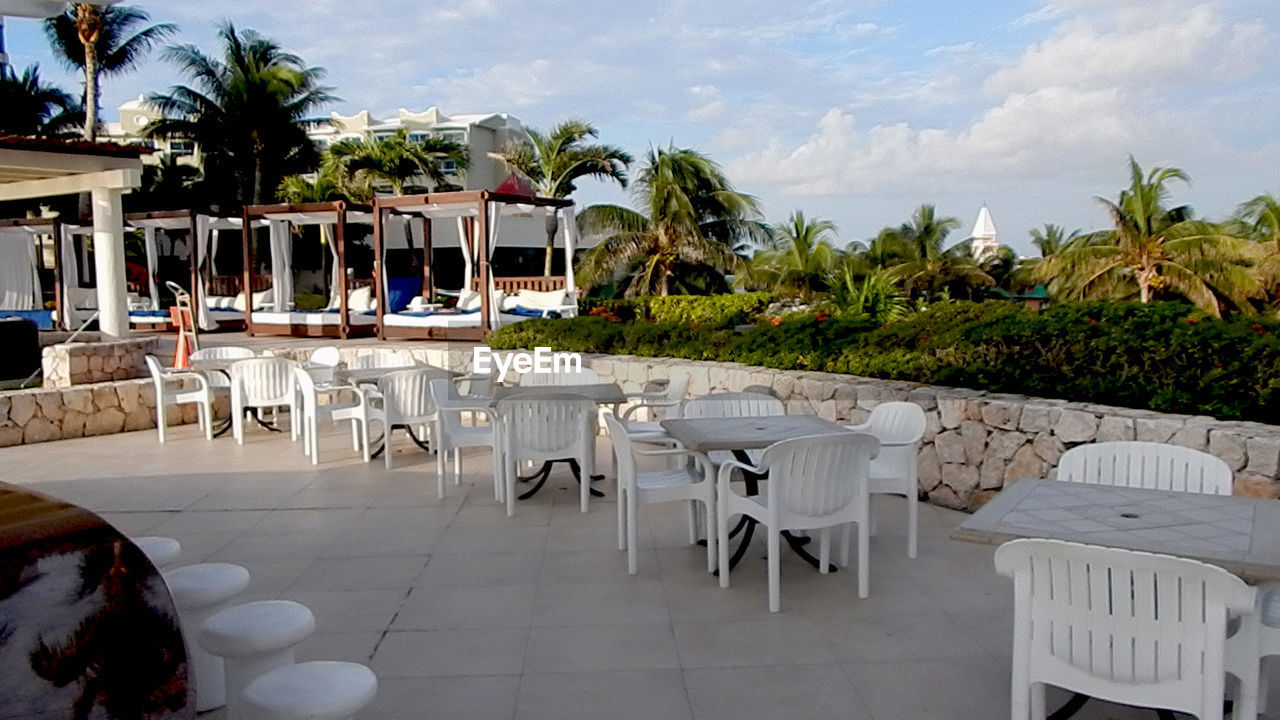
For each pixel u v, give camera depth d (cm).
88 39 2523
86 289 1964
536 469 729
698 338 931
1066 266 2833
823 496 417
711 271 2416
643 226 2344
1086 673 248
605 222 2339
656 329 981
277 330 1605
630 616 410
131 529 568
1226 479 342
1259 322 570
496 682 346
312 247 2891
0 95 2678
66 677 157
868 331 836
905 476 484
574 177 2531
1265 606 272
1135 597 238
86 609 181
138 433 941
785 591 439
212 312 1827
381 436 908
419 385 743
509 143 2636
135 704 149
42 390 903
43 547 207
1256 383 481
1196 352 516
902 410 500
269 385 870
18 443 875
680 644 378
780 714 318
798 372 747
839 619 402
